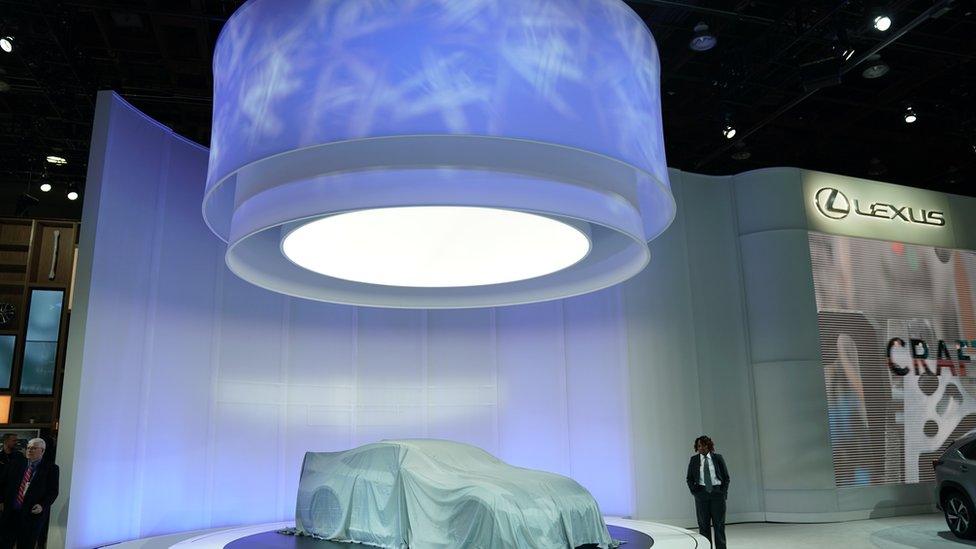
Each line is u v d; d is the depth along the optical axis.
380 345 10.80
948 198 13.66
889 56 12.50
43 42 11.07
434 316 11.13
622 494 10.40
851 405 11.69
